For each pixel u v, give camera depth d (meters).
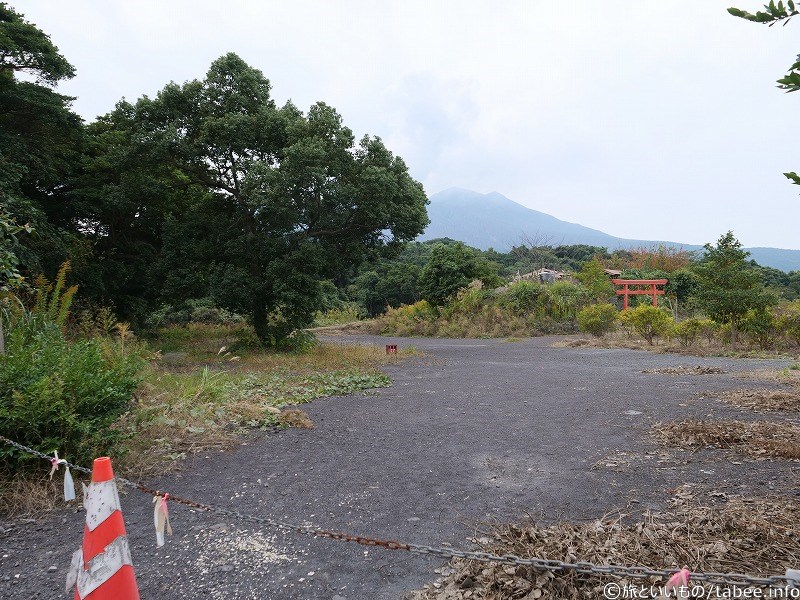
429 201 20.45
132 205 18.48
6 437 4.65
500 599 2.83
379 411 8.43
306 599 2.99
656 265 45.69
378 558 3.45
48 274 16.41
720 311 16.91
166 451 5.93
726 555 3.08
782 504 3.93
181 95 17.88
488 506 4.31
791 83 2.01
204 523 4.06
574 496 4.46
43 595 3.07
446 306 32.41
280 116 17.84
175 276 18.50
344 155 18.06
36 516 4.21
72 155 19.39
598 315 24.08
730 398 8.39
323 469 5.45
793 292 43.12
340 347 19.92
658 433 6.39
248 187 16.86
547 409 8.23
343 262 19.30
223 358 16.34
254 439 6.70
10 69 16.09
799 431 6.02
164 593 3.06
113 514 2.46
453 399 9.41
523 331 27.50
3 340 6.77
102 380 5.24
